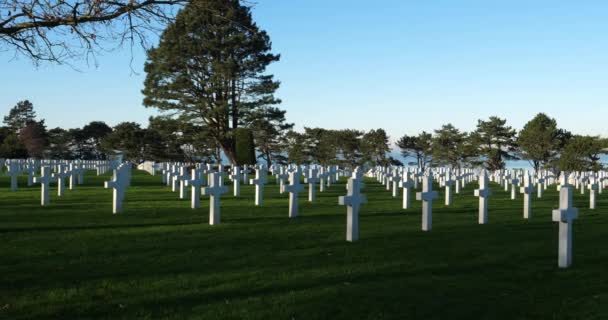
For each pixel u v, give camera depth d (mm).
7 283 7207
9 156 67562
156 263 8469
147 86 46938
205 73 45312
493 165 68125
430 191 12406
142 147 75062
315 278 7586
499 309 6309
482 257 9188
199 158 63000
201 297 6613
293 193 14672
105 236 10977
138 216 14375
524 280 7695
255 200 18906
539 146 64312
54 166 35156
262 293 6805
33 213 14758
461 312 6180
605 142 55844
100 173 44562
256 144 73875
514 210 17484
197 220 13703
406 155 83250
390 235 11531
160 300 6480
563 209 8469
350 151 74312
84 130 103375
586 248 10258
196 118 47969
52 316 5918
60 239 10555
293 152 75125
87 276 7605
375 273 7914
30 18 7422
